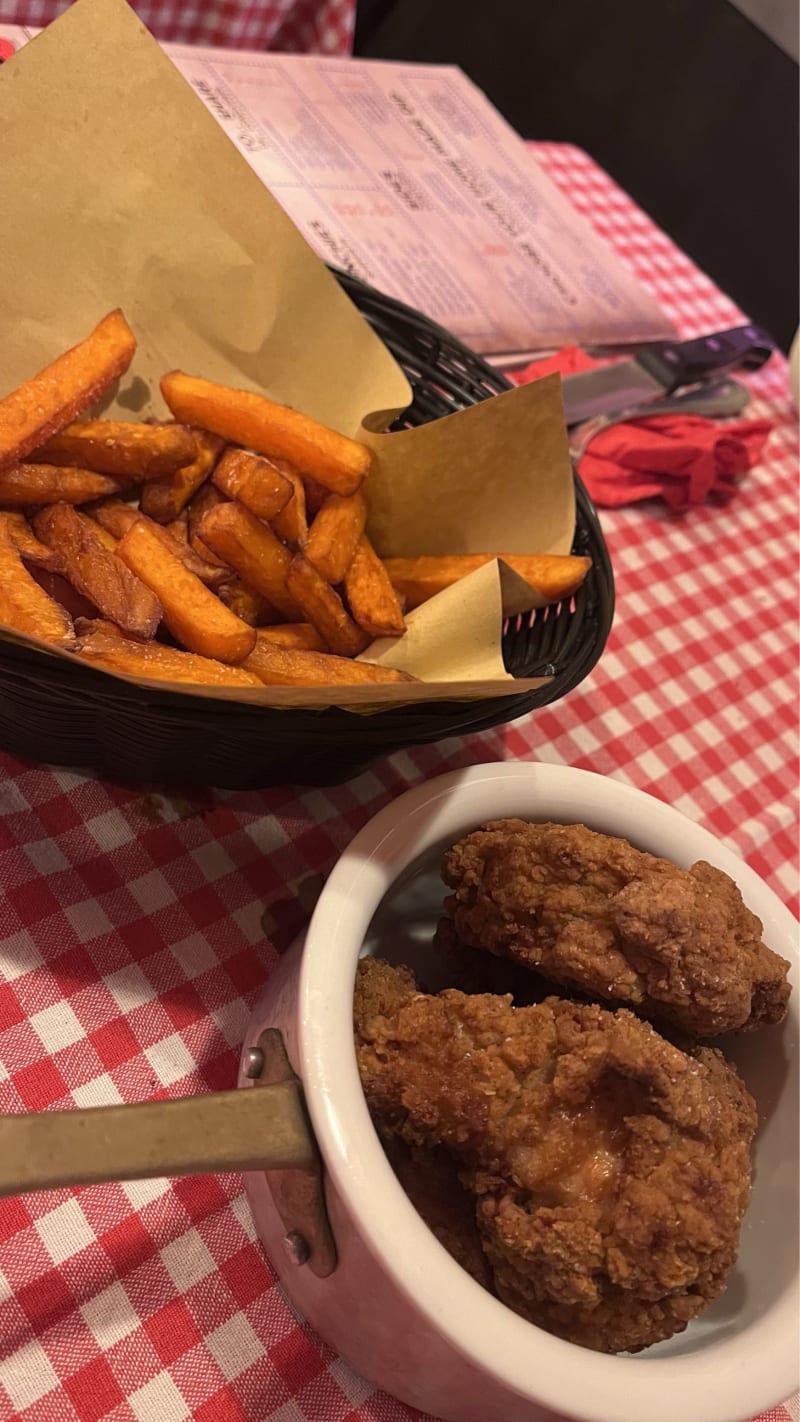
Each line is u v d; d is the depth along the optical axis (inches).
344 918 11.2
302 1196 10.2
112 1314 11.8
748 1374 10.0
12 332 15.4
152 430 14.7
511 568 14.9
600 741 19.5
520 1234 10.2
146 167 15.6
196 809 15.5
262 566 14.8
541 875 12.1
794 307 46.1
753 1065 12.7
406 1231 9.6
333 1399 12.1
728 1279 11.7
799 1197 11.5
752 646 22.6
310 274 16.5
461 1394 10.5
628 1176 10.5
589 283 27.4
